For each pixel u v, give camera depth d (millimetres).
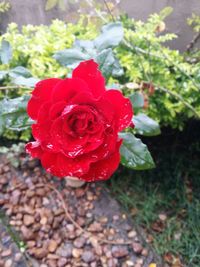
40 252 394
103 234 416
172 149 508
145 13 470
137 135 488
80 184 453
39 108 207
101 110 195
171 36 432
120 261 394
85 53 289
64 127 193
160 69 420
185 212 453
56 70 420
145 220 437
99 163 209
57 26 451
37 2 471
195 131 511
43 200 444
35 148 214
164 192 472
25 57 440
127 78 421
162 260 400
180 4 453
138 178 483
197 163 500
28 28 458
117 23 298
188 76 400
